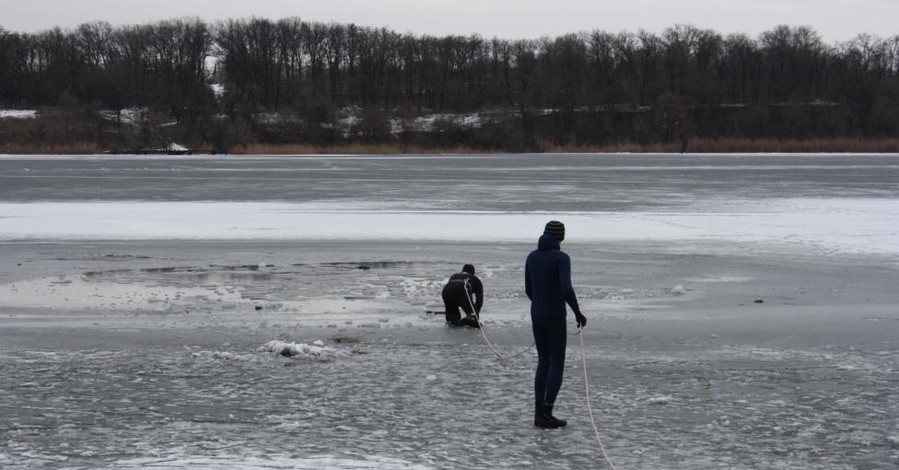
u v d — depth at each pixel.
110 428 16.97
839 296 33.16
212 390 19.77
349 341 25.22
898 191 89.25
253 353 23.62
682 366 22.28
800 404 18.78
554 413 18.17
